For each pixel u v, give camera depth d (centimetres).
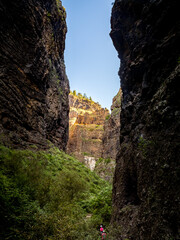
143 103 549
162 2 430
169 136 299
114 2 815
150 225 274
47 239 360
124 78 788
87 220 634
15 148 1061
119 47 860
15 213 405
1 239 298
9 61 1202
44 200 596
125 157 600
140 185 391
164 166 281
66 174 1142
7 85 1141
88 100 11775
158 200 276
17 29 1299
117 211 538
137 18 635
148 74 517
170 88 326
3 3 1113
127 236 372
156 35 479
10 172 646
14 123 1194
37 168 805
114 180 689
